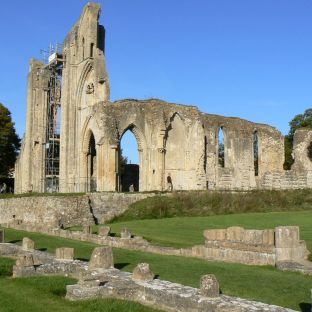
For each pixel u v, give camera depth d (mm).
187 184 55750
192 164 55969
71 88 58625
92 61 56562
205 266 17297
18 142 79375
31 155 64062
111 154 49500
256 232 18750
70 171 57375
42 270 16188
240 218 33812
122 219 40938
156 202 41938
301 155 55406
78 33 58812
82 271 14727
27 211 43594
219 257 19156
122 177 64438
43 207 41031
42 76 64938
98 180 49375
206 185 55969
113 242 24906
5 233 32312
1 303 12375
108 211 41938
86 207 40719
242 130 60562
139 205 42188
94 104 52844
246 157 60531
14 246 22562
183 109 56438
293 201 42000
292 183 55375
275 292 12797
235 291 12922
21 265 16094
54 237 29328
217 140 58781
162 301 11562
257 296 12367
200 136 56312
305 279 14609
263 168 61594
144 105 53750
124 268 17094
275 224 29359
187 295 11156
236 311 10102
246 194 43344
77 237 28438
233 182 59031
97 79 53812
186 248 20938
